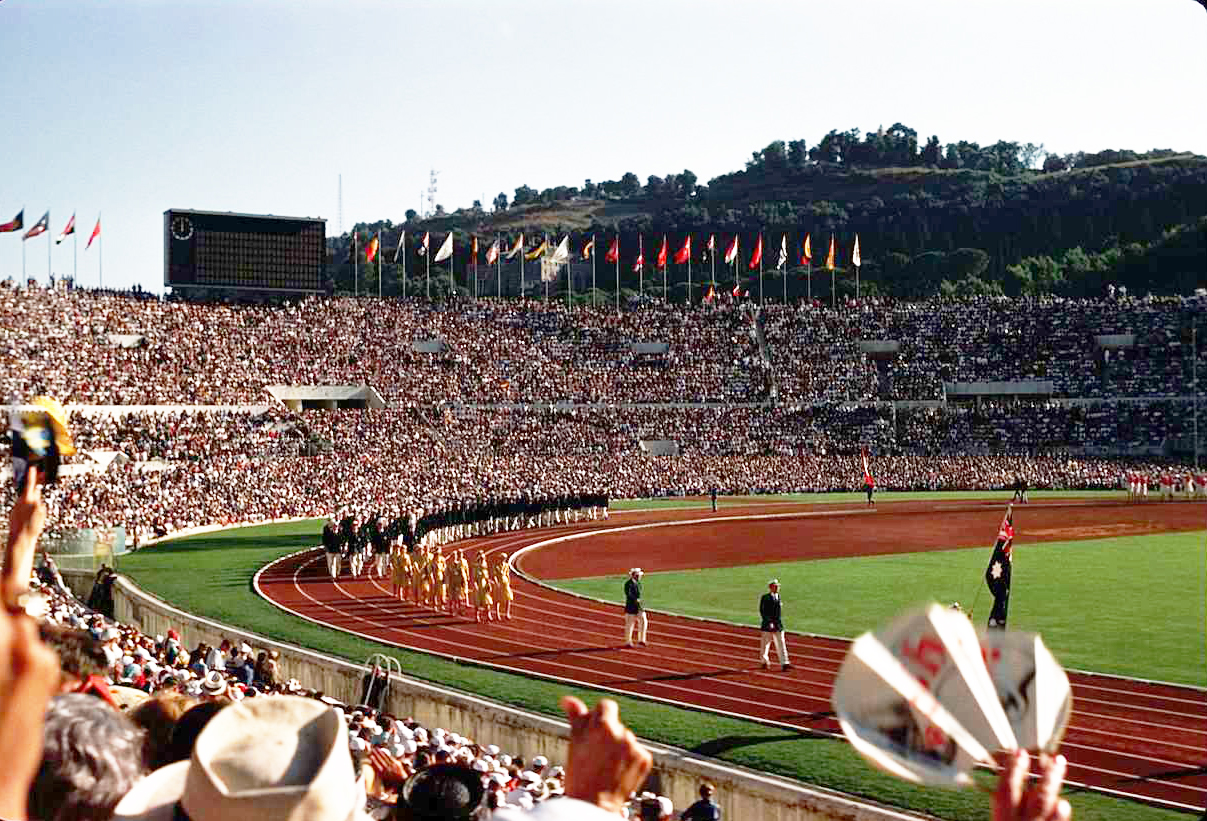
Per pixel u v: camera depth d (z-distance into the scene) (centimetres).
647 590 4825
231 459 8725
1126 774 2239
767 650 3244
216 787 337
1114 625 3869
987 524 7494
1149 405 11594
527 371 11912
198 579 5094
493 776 1727
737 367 12525
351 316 11831
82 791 372
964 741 319
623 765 373
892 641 334
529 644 3650
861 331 13012
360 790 395
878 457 11150
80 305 10181
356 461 9256
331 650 3550
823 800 2016
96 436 8375
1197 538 6594
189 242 11262
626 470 10312
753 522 7838
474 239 13488
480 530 7175
